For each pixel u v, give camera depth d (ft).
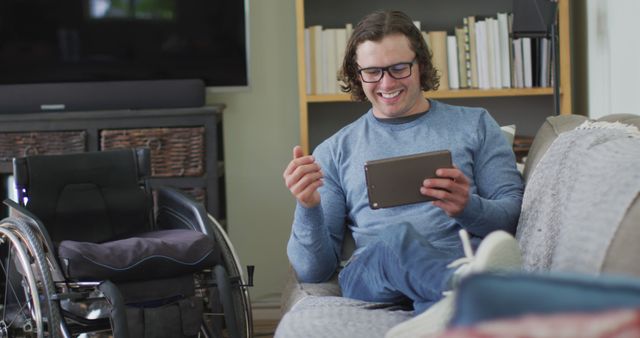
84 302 9.10
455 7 13.28
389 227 6.93
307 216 7.73
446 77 12.36
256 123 13.56
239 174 13.62
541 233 6.79
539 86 12.34
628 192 5.74
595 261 5.52
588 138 7.06
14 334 9.81
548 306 3.22
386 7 13.29
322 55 12.34
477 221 7.43
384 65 7.95
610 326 2.97
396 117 8.19
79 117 11.93
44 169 10.19
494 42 12.33
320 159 8.39
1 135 11.99
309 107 13.46
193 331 9.36
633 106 10.24
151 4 12.84
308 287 7.88
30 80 12.82
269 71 13.51
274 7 13.42
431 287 6.22
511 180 7.98
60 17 12.78
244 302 9.61
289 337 6.42
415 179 7.25
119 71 12.89
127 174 10.58
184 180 12.09
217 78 12.96
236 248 13.69
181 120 12.04
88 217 10.33
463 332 3.09
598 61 11.78
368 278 7.13
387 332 5.96
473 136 8.07
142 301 9.25
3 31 12.76
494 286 3.34
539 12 11.37
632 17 10.17
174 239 9.49
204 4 12.85
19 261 9.52
